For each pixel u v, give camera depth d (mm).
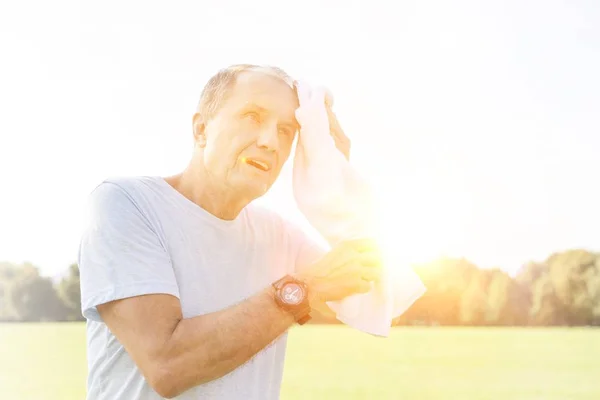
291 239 1598
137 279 1211
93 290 1221
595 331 29500
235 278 1410
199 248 1363
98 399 1298
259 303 1234
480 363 20234
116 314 1210
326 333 27375
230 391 1318
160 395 1194
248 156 1339
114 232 1244
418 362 20219
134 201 1304
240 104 1342
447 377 17797
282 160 1413
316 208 1470
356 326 1473
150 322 1192
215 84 1391
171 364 1173
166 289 1228
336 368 18891
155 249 1270
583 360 21031
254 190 1353
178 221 1346
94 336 1324
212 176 1362
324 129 1450
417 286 1601
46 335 25781
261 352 1378
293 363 19641
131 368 1270
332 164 1455
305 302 1250
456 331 29531
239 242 1434
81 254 1271
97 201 1296
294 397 14906
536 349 23656
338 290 1324
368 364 19672
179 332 1190
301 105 1421
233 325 1200
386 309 1452
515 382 17484
